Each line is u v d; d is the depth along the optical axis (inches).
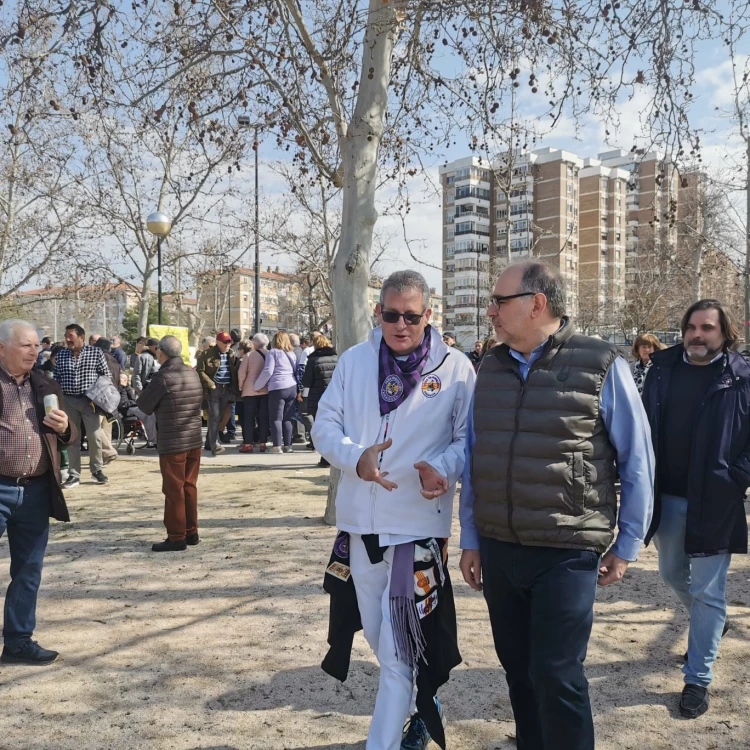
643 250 1466.5
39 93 289.7
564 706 87.6
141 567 217.6
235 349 569.0
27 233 771.4
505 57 271.9
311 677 143.1
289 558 225.1
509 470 93.7
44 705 131.7
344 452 100.7
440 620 104.8
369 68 249.6
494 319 98.0
